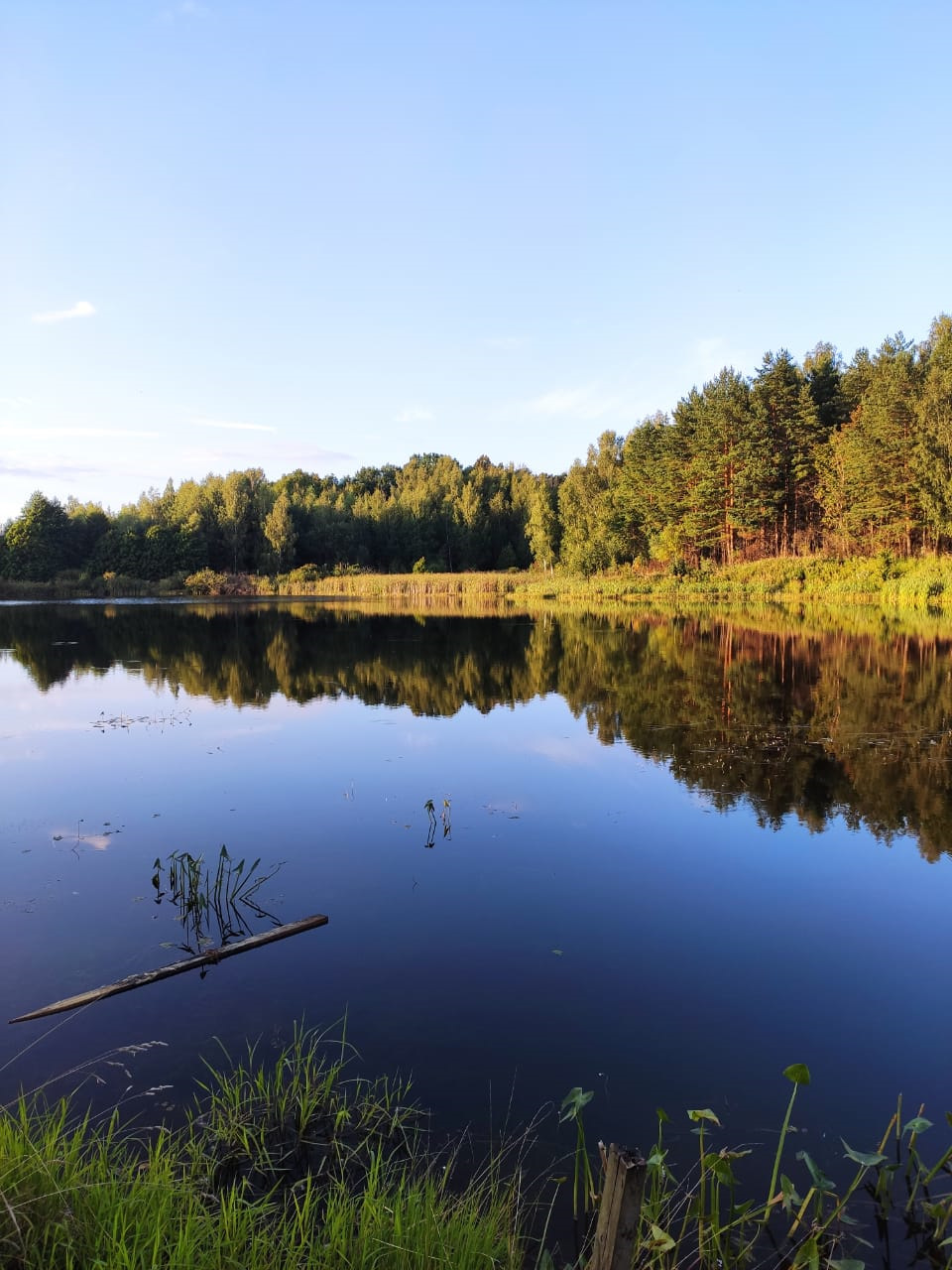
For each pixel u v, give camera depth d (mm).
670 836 8266
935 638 25000
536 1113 4039
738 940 6039
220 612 43938
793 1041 4727
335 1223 2959
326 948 5883
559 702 15836
